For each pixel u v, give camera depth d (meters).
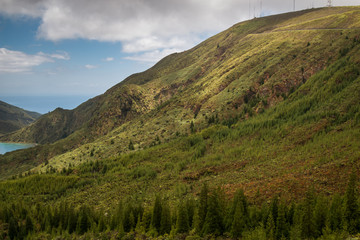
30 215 121.38
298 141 139.38
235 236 60.88
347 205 54.16
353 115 139.50
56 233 102.81
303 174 86.62
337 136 121.62
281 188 79.38
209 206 69.06
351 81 174.25
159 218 81.62
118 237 81.88
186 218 72.88
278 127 168.25
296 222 56.41
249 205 74.06
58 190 176.62
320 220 55.00
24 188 180.00
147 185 147.38
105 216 105.25
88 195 153.25
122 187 153.38
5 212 123.31
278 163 115.69
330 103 163.75
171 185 135.38
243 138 180.12
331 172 80.69
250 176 107.06
